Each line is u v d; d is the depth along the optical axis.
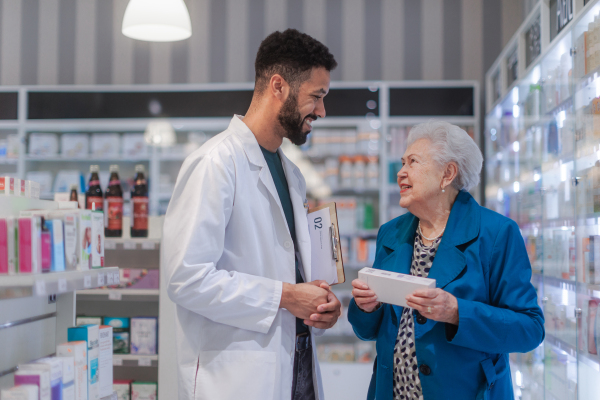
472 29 5.31
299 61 1.46
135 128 5.01
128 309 3.17
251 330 1.43
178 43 5.54
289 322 1.50
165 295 2.74
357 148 4.86
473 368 1.38
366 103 4.76
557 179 2.67
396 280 1.34
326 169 4.89
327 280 1.64
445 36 5.33
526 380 3.16
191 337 1.46
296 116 1.50
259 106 1.57
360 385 4.34
